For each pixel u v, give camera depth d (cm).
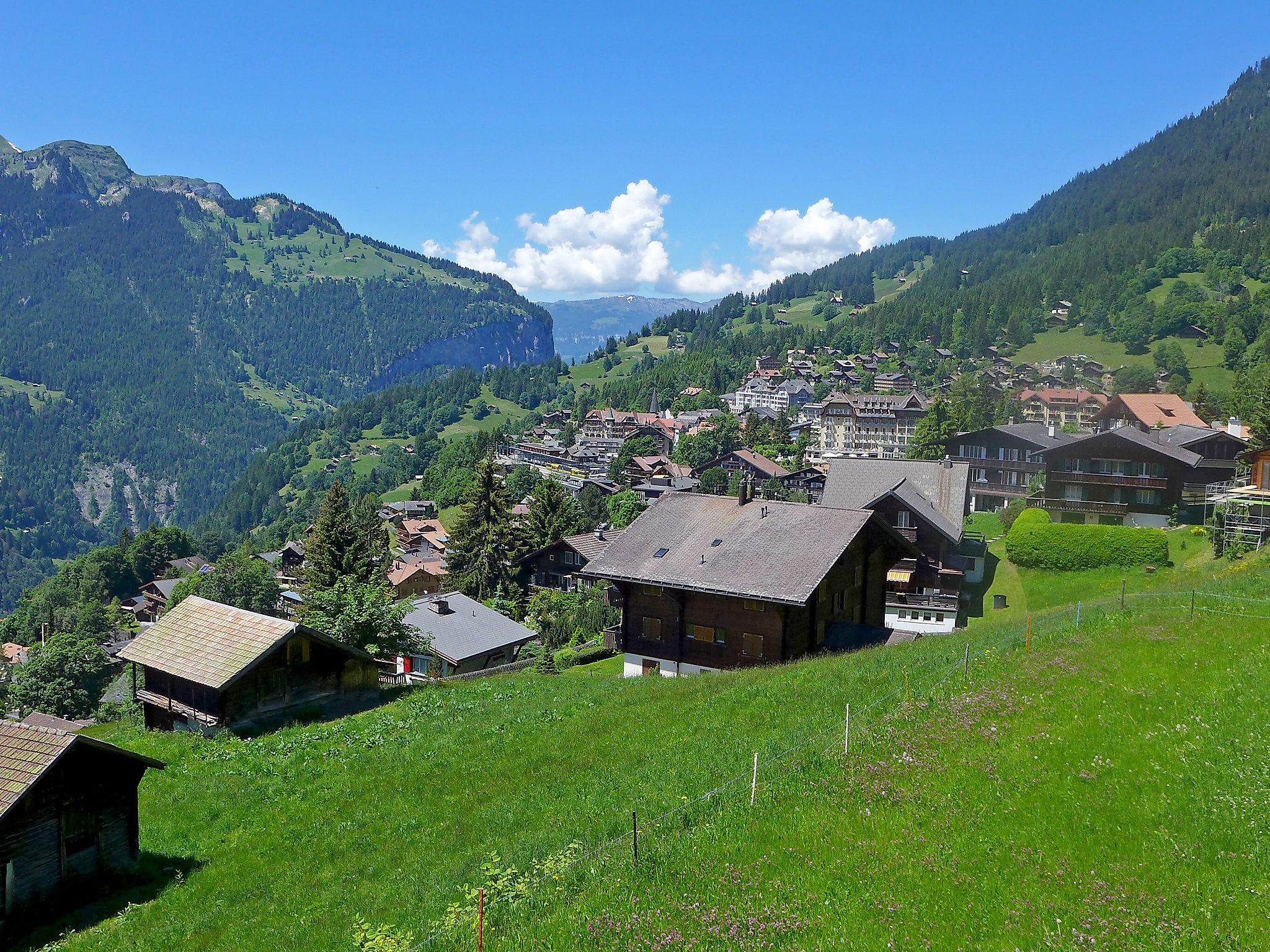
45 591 14925
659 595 4803
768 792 1836
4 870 2173
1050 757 1845
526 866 1834
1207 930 1229
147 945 1953
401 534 16350
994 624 4456
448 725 3444
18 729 2350
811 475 14125
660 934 1318
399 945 1564
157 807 2895
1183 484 8019
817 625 4631
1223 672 2269
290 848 2438
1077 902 1323
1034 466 10188
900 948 1226
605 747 2708
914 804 1684
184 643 4147
